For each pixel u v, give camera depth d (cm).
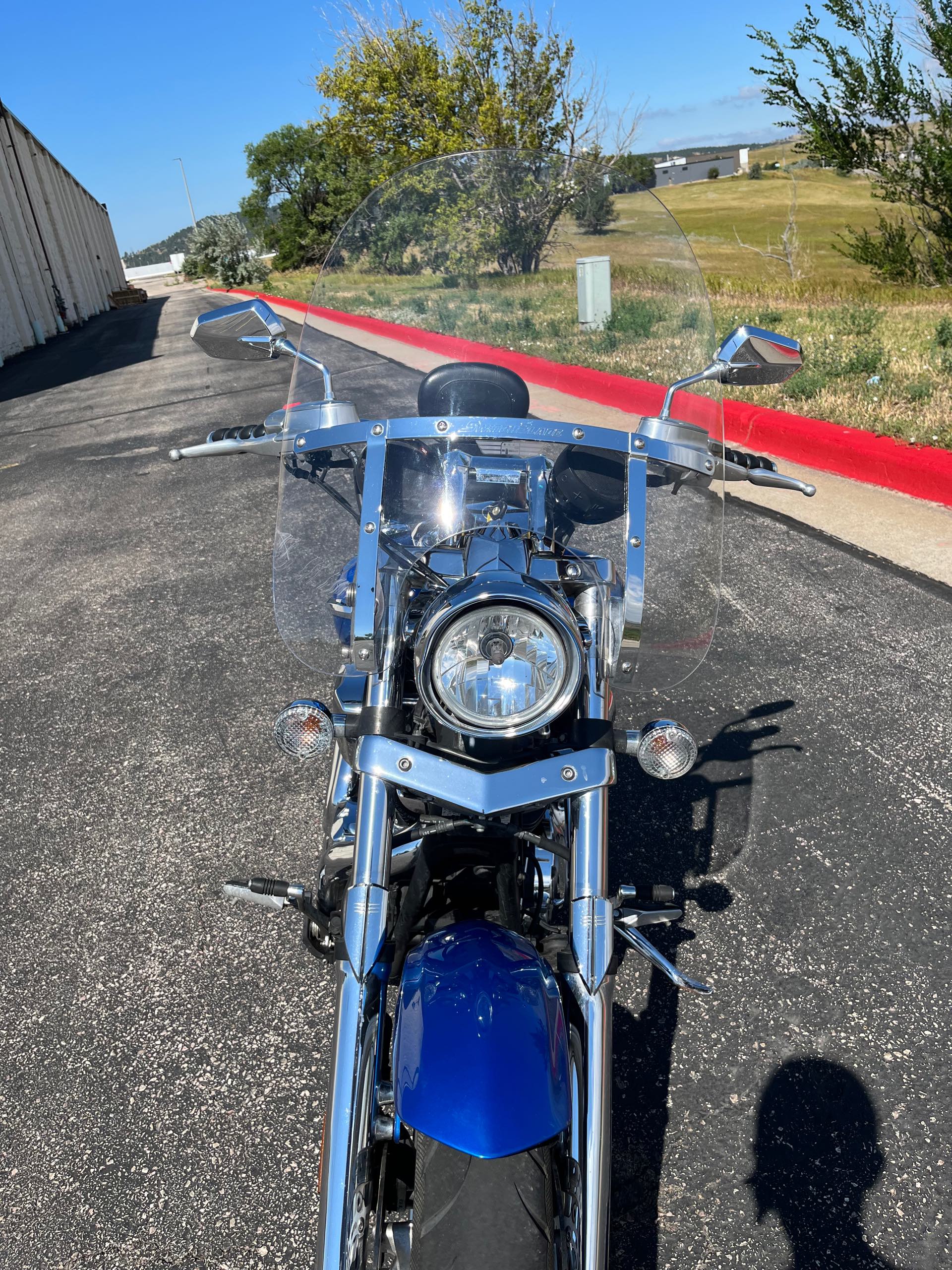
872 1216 213
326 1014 278
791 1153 228
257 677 473
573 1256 161
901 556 539
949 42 1709
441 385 251
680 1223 214
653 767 204
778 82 1869
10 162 3431
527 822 208
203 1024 278
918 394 772
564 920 220
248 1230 220
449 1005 169
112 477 898
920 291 1673
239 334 253
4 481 945
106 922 321
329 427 231
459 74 2250
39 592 617
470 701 176
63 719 452
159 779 398
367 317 260
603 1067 175
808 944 289
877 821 338
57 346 2828
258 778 393
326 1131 169
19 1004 291
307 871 336
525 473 225
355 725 216
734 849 329
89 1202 229
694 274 264
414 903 198
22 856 358
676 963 285
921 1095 241
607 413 238
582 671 178
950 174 1767
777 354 239
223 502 772
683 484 243
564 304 260
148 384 1533
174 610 564
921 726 389
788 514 614
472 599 172
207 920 319
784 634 467
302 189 5731
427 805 205
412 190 261
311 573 244
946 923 294
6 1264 217
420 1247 154
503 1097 158
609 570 224
